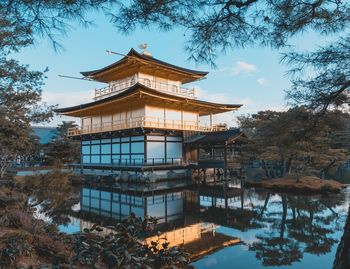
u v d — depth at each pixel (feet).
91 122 129.29
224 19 12.78
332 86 14.53
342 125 16.16
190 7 11.96
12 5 9.54
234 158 108.27
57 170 82.64
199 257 28.73
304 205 53.72
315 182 71.67
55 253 21.38
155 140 99.76
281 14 13.04
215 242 33.40
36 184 67.62
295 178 77.71
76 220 44.45
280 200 59.31
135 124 97.55
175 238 34.96
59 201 59.41
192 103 105.70
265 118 103.19
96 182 89.56
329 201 56.90
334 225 40.06
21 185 63.41
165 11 11.60
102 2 10.14
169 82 119.96
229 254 29.58
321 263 27.17
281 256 28.96
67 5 9.57
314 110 15.70
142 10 11.12
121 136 106.93
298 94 15.78
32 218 30.25
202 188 79.36
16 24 10.14
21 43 19.86
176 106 109.70
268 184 75.51
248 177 99.55
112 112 116.98
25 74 34.01
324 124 15.97
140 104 103.50
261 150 87.51
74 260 14.07
